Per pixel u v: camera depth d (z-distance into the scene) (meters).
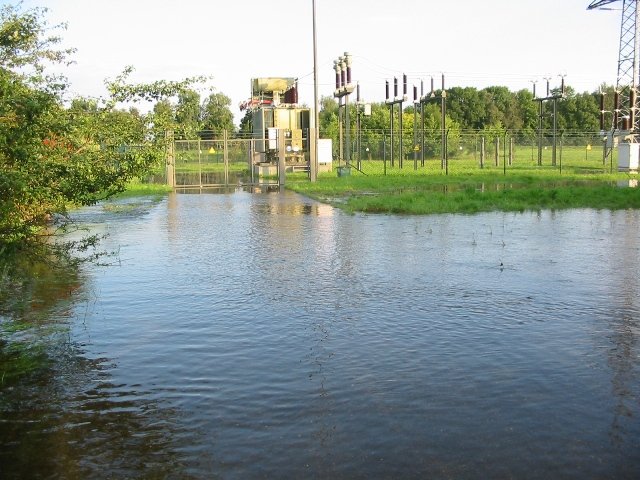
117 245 14.09
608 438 4.80
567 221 17.86
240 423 5.11
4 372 6.33
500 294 9.34
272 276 10.69
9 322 8.04
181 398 5.64
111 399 5.64
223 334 7.48
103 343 7.20
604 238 14.63
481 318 8.09
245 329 7.68
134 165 8.58
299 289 9.73
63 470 4.44
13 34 9.94
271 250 13.31
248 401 5.54
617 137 45.94
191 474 4.35
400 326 7.76
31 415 5.34
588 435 4.85
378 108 78.44
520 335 7.38
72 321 8.07
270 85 44.12
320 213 20.28
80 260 9.54
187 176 41.16
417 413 5.24
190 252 13.14
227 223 17.98
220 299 9.13
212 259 12.32
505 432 4.90
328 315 8.26
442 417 5.16
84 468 4.46
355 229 16.38
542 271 10.96
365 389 5.77
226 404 5.48
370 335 7.40
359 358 6.61
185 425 5.10
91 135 8.44
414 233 15.58
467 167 51.53
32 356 6.79
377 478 4.24
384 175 39.75
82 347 7.07
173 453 4.64
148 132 8.86
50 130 7.69
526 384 5.88
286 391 5.74
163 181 33.78
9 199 7.27
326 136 69.69
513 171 45.09
